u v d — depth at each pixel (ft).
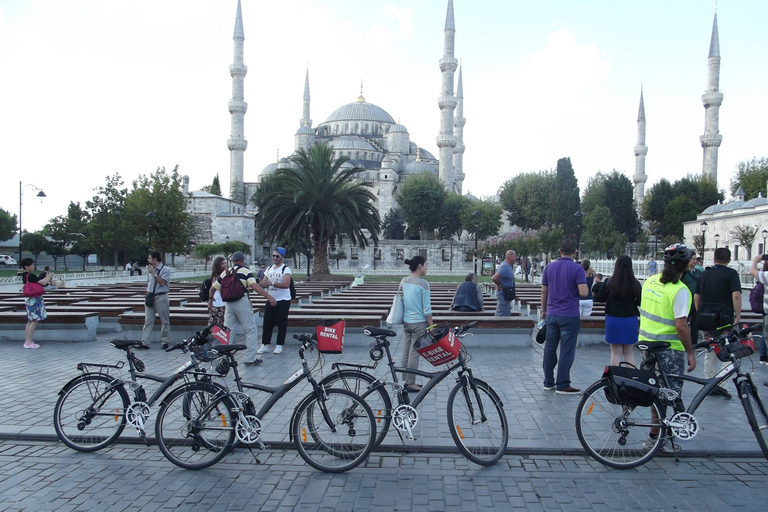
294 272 235.61
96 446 21.08
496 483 18.12
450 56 313.12
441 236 328.49
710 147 270.05
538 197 294.05
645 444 19.81
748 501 16.85
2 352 40.78
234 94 302.04
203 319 44.88
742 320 45.98
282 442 21.34
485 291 100.68
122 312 51.60
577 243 160.97
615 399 19.54
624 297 27.40
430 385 20.67
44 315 42.80
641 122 326.03
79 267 263.08
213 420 19.65
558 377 28.60
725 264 29.99
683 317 20.70
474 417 19.99
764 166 261.03
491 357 39.32
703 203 261.85
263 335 39.99
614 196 278.05
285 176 140.77
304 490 17.58
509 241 186.09
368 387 20.13
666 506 16.51
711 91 265.34
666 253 21.62
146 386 29.84
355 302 62.75
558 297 28.30
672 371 21.36
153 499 16.92
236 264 36.37
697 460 20.24
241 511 16.11
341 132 412.77
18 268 230.68
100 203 182.29
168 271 41.96
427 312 27.55
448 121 318.45
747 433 22.53
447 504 16.57
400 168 381.60
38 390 29.27
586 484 18.08
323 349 20.02
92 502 16.69
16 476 18.65
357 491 17.49
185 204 203.62
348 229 144.25
